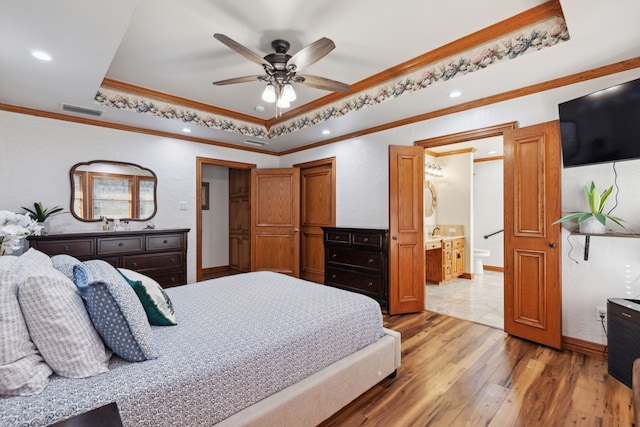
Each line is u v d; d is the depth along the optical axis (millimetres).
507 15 2121
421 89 2801
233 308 1896
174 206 4305
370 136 4098
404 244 3549
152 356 1257
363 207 4199
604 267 2438
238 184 5914
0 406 922
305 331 1598
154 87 3277
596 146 2252
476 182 6199
